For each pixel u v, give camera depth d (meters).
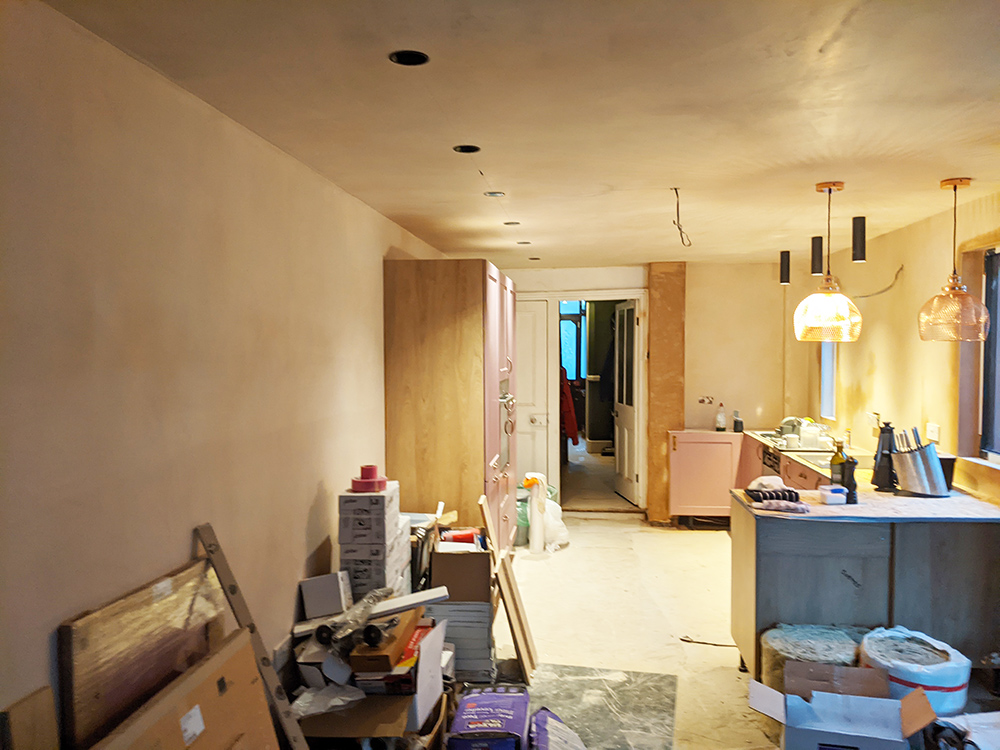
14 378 1.37
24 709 1.36
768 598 3.29
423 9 1.49
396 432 4.05
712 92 2.02
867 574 3.26
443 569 3.33
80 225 1.55
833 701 2.53
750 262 6.49
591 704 3.17
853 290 5.38
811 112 2.20
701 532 6.25
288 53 1.71
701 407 6.68
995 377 3.63
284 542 2.63
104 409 1.62
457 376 4.00
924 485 3.56
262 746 1.89
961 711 2.77
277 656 2.54
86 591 1.56
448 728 2.84
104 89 1.62
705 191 3.36
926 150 2.65
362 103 2.09
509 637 3.96
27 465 1.40
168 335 1.88
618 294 6.79
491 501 4.20
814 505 3.44
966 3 1.48
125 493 1.70
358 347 3.56
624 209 3.82
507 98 2.05
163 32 1.58
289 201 2.68
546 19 1.55
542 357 6.99
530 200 3.57
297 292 2.76
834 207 3.79
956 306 3.17
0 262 1.33
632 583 4.88
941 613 3.22
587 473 8.95
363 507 2.94
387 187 3.25
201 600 1.95
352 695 2.47
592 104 2.12
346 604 2.80
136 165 1.74
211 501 2.10
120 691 1.61
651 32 1.62
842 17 1.54
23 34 1.39
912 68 1.85
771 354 6.59
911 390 4.34
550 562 5.37
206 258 2.07
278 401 2.58
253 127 2.31
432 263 3.99
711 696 3.25
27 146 1.40
